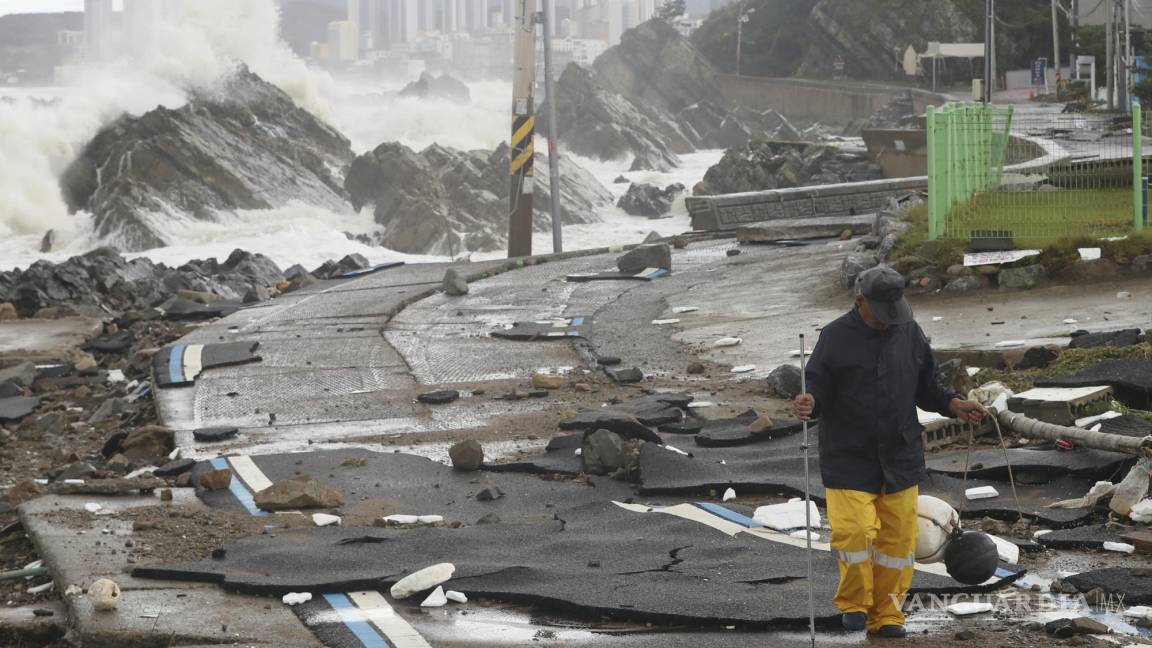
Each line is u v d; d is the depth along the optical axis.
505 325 27.06
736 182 102.69
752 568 10.02
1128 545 10.24
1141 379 14.68
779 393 18.30
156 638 8.86
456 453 15.01
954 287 24.56
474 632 8.89
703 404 17.66
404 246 84.50
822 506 12.10
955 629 8.59
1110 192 26.69
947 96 142.25
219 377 22.28
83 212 87.50
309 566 10.46
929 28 199.00
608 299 30.06
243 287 39.69
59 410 22.31
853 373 8.20
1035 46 176.62
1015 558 9.99
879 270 8.20
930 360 8.43
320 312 29.64
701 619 8.82
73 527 12.06
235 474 14.83
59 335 30.12
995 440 14.07
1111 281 23.69
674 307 28.05
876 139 94.50
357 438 17.27
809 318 24.80
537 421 17.73
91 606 9.48
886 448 8.20
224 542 11.53
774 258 34.84
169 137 90.06
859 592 8.36
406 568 10.32
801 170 99.81
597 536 11.35
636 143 167.88
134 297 35.88
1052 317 21.31
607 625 9.04
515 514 12.89
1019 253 24.75
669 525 11.63
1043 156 33.88
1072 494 11.99
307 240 77.56
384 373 22.25
